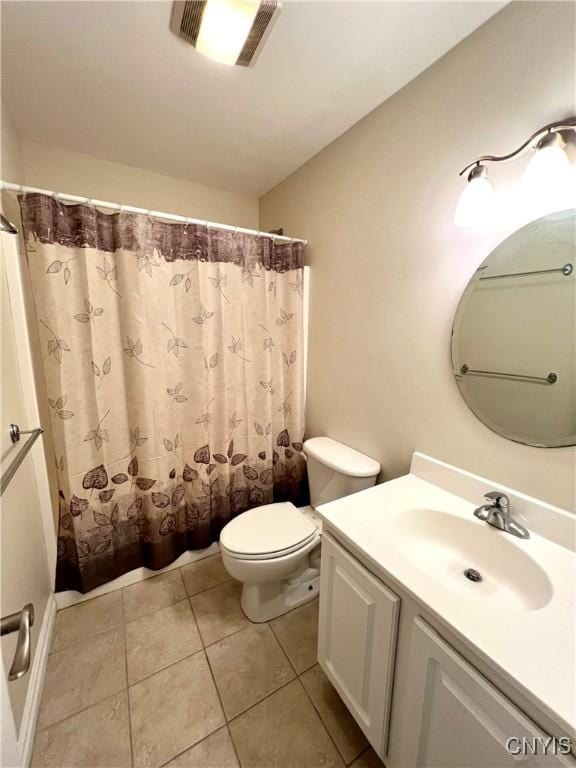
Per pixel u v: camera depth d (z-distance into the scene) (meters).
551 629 0.68
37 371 1.48
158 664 1.30
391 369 1.43
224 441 1.81
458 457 1.20
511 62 0.95
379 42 1.07
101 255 1.41
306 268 1.90
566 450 0.92
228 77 1.22
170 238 1.54
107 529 1.58
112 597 1.62
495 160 0.91
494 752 0.64
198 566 1.83
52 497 1.59
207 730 1.09
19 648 0.62
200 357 1.66
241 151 1.73
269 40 1.06
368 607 0.92
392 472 1.48
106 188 1.84
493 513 1.01
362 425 1.62
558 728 0.55
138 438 1.57
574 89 0.84
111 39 1.06
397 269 1.36
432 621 0.76
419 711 0.80
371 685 0.94
